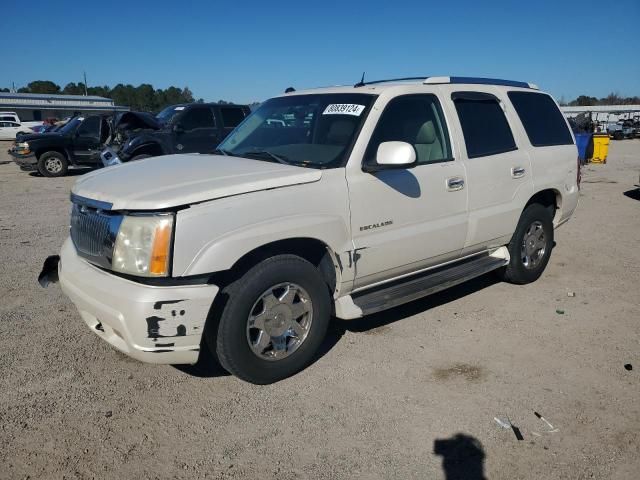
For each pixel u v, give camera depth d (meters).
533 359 4.04
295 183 3.52
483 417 3.31
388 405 3.43
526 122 5.37
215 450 3.00
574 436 3.13
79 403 3.42
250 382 3.59
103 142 15.48
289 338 3.69
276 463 2.90
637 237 7.76
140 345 3.12
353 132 3.94
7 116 39.72
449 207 4.46
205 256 3.13
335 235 3.69
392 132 4.12
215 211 3.18
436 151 4.47
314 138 4.17
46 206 10.33
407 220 4.16
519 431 3.17
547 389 3.62
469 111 4.80
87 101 59.25
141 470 2.83
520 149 5.18
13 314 4.77
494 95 5.11
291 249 3.68
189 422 3.25
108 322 3.22
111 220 3.23
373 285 4.17
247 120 4.99
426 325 4.63
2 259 6.48
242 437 3.11
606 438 3.11
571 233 8.05
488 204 4.83
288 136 4.35
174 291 3.09
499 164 4.88
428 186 4.27
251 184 3.34
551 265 6.39
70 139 15.41
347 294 4.00
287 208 3.45
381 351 4.15
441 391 3.60
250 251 3.31
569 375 3.81
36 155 15.11
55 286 5.48
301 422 3.25
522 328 4.59
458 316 4.83
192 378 3.75
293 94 4.87
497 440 3.09
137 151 12.19
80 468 2.84
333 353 4.11
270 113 4.77
